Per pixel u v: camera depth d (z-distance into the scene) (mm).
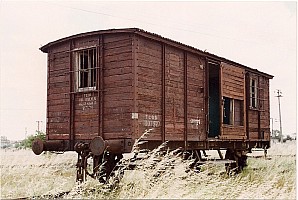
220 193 10367
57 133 13266
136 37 11906
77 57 13031
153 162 11305
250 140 18438
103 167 12234
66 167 14680
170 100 13188
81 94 12742
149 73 12336
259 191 10617
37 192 11656
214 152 26000
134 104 11609
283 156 22188
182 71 13922
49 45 13570
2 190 11492
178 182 10242
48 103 13641
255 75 19406
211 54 15328
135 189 10469
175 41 13312
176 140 13336
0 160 14500
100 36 12383
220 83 15906
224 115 18594
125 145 11531
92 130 12352
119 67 11992
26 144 28141
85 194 10742
